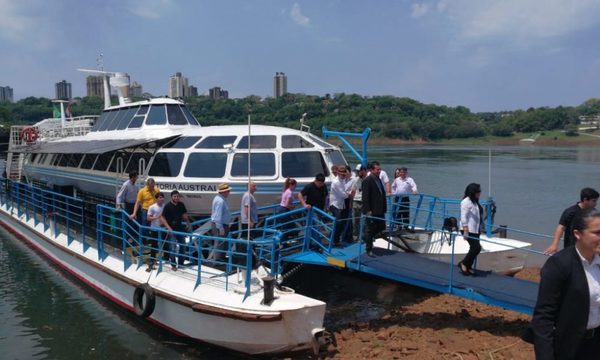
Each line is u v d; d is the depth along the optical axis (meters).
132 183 11.77
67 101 25.58
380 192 9.73
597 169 55.59
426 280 8.66
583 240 4.04
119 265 10.99
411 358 7.61
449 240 11.61
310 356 8.11
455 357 7.57
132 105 15.23
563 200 33.66
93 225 15.79
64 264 14.27
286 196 10.60
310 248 10.46
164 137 12.42
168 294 9.12
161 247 9.83
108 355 9.02
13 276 13.98
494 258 11.66
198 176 11.62
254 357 8.38
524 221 26.31
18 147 21.70
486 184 41.59
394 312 10.17
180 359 8.77
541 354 4.11
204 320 8.55
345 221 10.92
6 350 9.27
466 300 10.73
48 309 11.32
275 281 8.52
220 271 9.59
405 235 11.73
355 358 7.82
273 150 11.66
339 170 10.64
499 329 8.70
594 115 158.62
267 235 10.87
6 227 21.17
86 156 16.19
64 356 9.02
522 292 8.23
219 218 9.63
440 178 45.31
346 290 11.98
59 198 18.33
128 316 10.80
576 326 4.07
